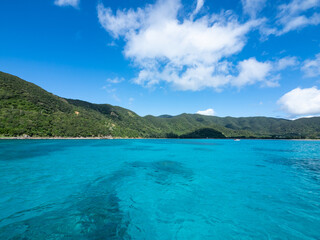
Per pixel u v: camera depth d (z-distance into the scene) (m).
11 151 26.05
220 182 11.33
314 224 6.02
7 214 6.30
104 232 5.34
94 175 12.75
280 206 7.55
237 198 8.48
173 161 20.55
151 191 9.40
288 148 44.50
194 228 5.77
